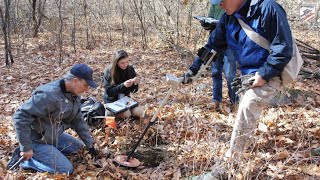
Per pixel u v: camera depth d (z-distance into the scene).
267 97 3.20
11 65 9.48
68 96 3.75
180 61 9.06
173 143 4.45
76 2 14.36
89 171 3.83
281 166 3.40
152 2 10.50
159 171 3.78
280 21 2.93
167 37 10.37
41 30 15.10
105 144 4.45
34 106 3.56
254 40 3.10
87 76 3.66
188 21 9.80
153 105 5.74
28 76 8.43
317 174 3.53
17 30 13.83
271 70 2.97
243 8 3.11
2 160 4.04
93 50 11.17
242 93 3.44
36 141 3.84
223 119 5.06
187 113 5.12
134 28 13.80
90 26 12.70
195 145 4.12
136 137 4.63
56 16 14.51
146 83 7.23
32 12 14.01
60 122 3.79
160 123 4.98
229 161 3.36
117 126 4.87
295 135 4.37
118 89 5.05
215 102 5.43
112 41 12.23
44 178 3.59
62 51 10.84
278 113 5.04
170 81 3.66
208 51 3.65
